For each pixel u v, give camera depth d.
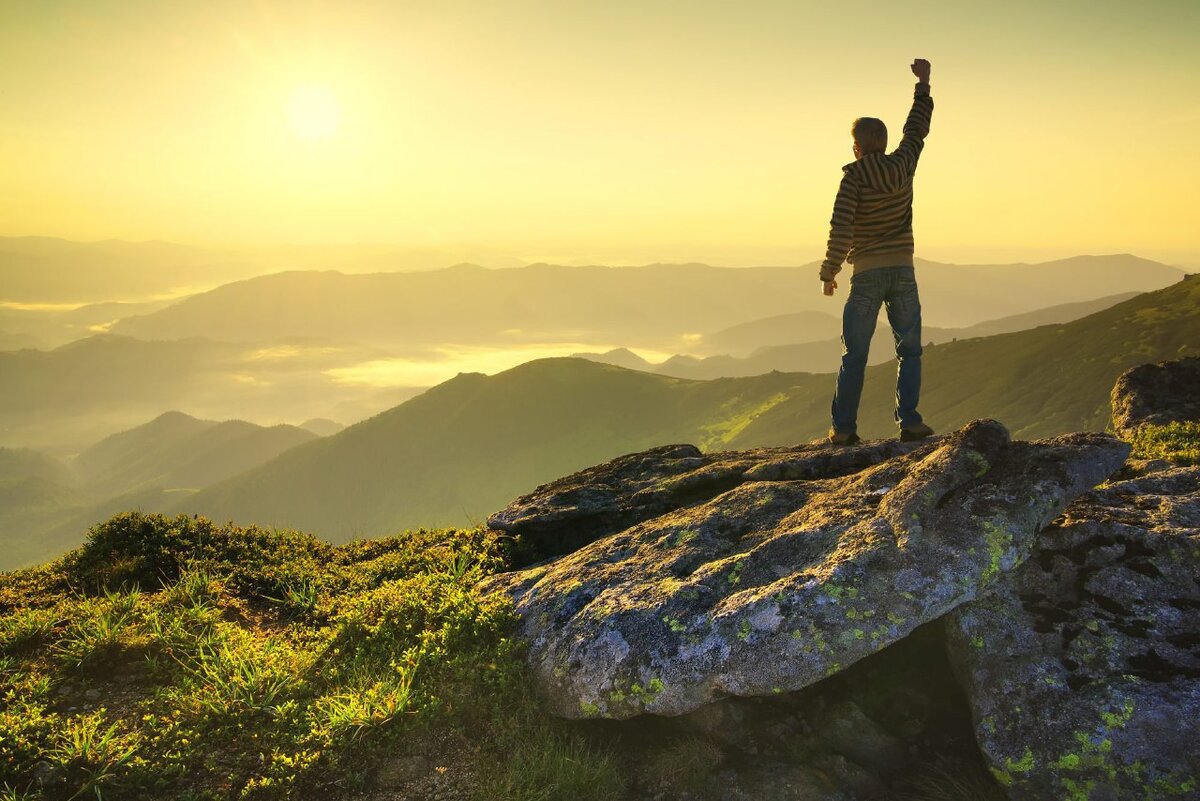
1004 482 3.37
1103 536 3.36
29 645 3.75
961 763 3.16
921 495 3.37
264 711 3.39
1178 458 4.48
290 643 3.95
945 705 3.33
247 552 4.94
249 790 3.08
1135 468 4.35
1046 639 3.11
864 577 3.18
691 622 3.31
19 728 3.15
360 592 4.39
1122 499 3.75
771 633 3.13
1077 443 3.50
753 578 3.43
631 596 3.57
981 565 3.14
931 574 3.13
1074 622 3.13
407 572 4.57
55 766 3.07
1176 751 2.71
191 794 3.05
